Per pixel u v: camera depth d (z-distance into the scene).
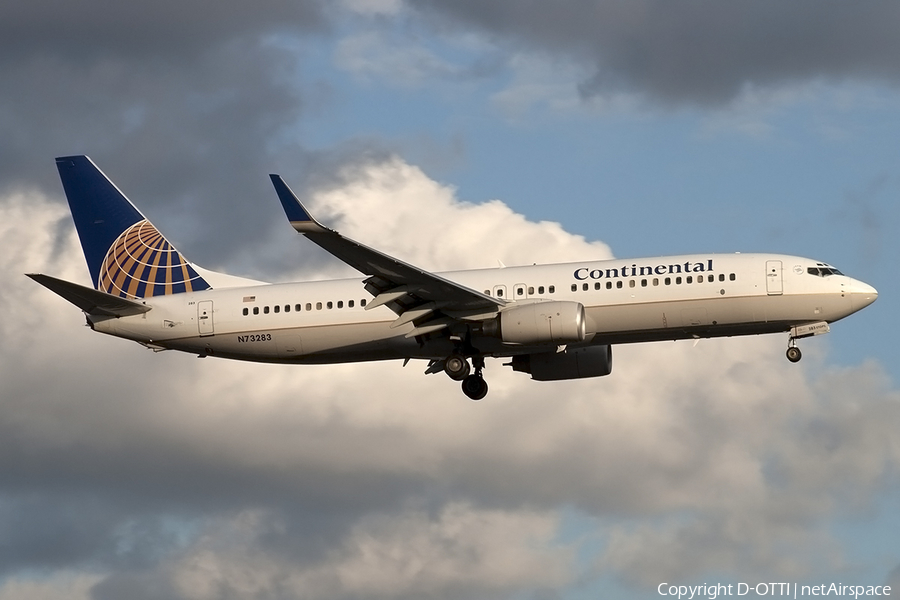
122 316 155.88
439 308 143.38
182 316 154.62
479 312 143.75
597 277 144.62
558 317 139.88
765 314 142.25
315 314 151.12
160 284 160.00
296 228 126.94
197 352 157.00
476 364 150.88
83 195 163.38
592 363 155.50
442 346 148.75
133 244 161.62
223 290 156.25
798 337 144.62
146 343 157.25
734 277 142.25
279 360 155.38
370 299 150.12
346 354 152.00
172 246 161.00
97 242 162.50
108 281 161.50
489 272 148.38
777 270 142.25
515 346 144.62
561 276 145.88
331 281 153.50
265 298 153.38
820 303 141.38
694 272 143.00
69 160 164.00
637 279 143.50
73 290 148.88
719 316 142.38
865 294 141.38
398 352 150.88
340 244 130.75
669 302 142.50
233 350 154.62
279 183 125.38
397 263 134.88
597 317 143.75
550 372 156.62
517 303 144.38
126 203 163.00
